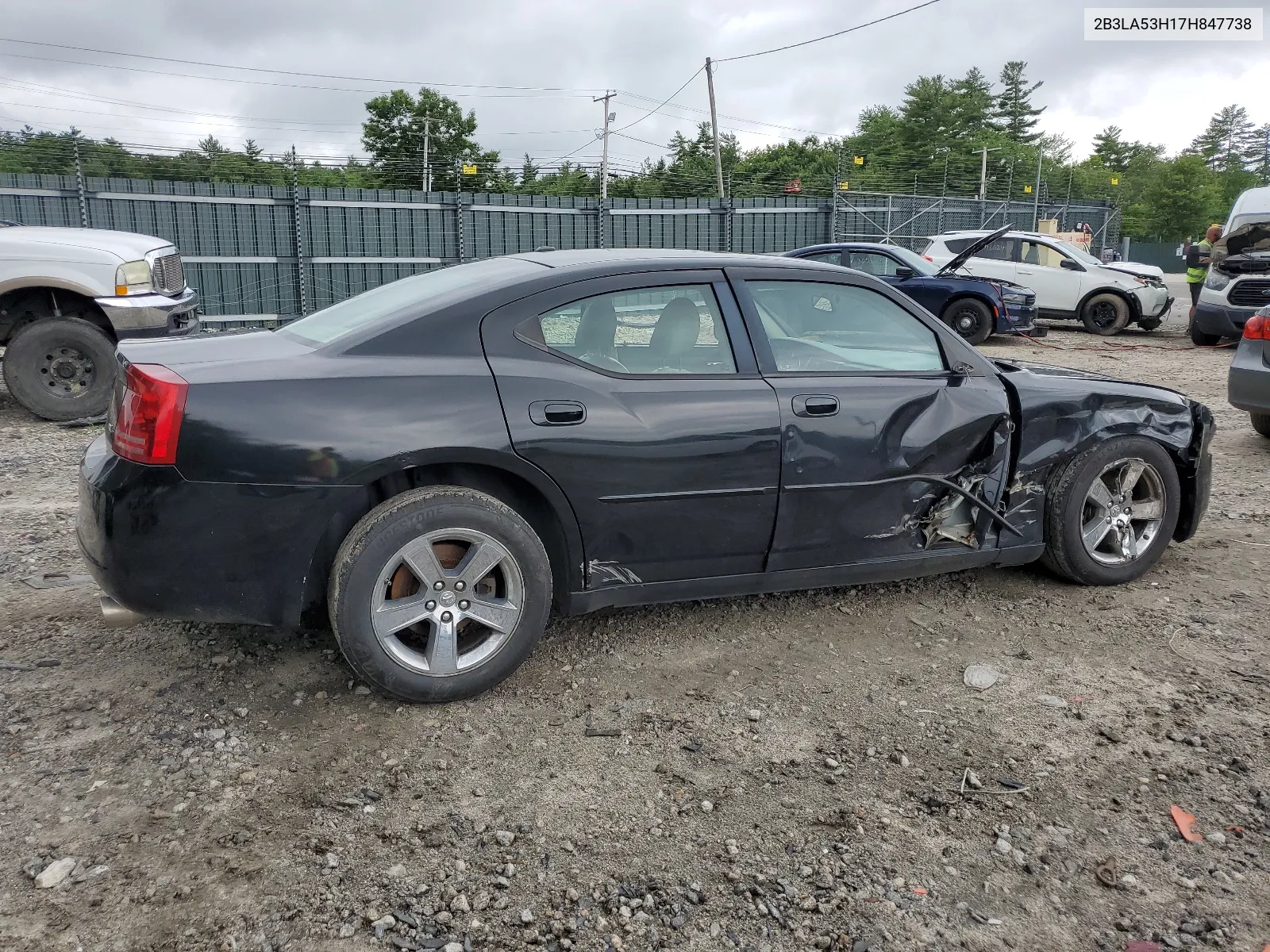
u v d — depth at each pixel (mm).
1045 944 2268
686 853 2553
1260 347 7113
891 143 82562
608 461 3293
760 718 3254
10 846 2498
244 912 2295
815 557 3750
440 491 3123
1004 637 3922
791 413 3555
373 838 2578
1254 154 125000
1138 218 96312
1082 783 2898
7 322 8086
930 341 3992
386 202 18234
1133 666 3676
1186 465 4531
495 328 3264
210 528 2949
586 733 3141
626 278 3469
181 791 2766
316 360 3111
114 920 2256
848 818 2707
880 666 3658
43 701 3248
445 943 2213
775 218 23156
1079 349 14180
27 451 7020
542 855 2527
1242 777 2934
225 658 3596
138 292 8047
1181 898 2424
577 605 3461
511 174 46531
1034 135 101250
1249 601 4301
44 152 17406
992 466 4051
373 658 3107
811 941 2254
